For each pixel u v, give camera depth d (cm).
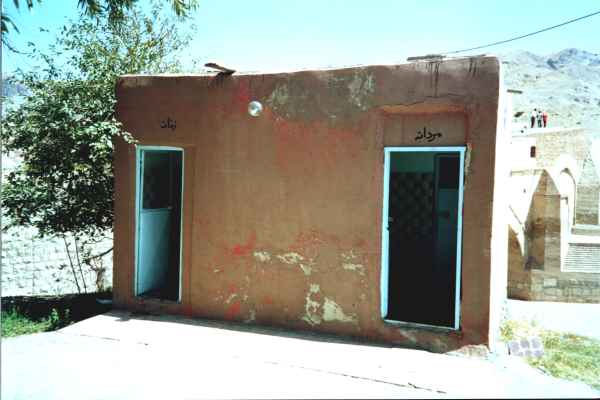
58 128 767
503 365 545
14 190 796
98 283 1234
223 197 682
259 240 664
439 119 585
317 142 634
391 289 843
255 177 666
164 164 796
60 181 829
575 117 6341
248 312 670
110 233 1162
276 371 521
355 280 617
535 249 1429
